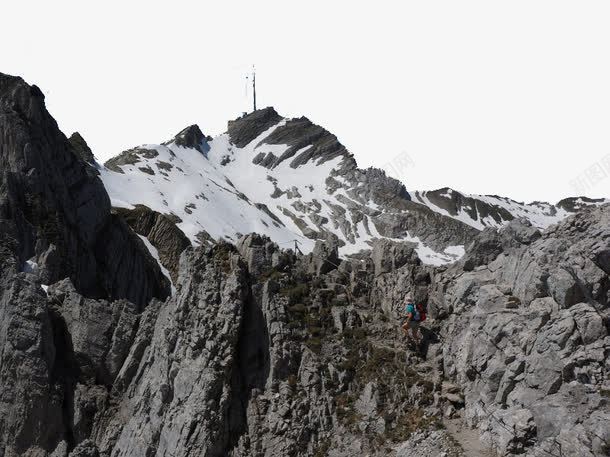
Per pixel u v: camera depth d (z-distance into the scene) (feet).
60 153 317.83
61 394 185.16
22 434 180.55
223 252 182.91
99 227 321.32
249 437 161.68
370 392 162.81
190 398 163.12
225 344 167.02
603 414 134.62
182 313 172.04
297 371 168.76
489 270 171.63
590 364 141.59
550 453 133.59
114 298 305.73
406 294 177.78
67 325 196.03
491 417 146.30
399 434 155.84
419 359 167.12
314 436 161.07
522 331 151.53
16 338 186.29
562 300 149.38
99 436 179.22
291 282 182.09
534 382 144.66
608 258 148.05
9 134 297.94
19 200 283.38
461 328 165.17
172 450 159.84
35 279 195.62
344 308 178.40
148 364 178.50
